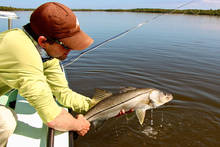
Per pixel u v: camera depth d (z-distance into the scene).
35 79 1.76
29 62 1.71
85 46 1.91
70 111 2.62
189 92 4.63
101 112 2.66
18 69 1.70
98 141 2.97
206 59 7.51
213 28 17.92
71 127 2.10
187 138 3.12
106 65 6.53
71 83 5.03
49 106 1.87
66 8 1.80
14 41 1.67
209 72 6.03
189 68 6.41
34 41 1.82
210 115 3.72
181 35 13.55
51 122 1.93
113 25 19.75
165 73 5.89
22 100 2.70
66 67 6.25
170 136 3.16
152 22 25.00
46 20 1.71
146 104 2.95
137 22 23.67
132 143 2.97
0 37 1.73
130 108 2.85
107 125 3.36
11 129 1.93
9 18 3.82
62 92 2.62
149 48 9.27
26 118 2.30
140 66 6.51
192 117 3.65
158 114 3.72
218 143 3.02
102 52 8.31
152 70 6.14
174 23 23.77
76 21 1.85
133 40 11.45
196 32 15.14
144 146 2.93
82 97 2.83
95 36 12.55
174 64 6.80
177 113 3.77
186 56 7.94
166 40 11.52
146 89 2.95
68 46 1.86
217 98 4.35
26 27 1.82
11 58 1.68
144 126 3.37
